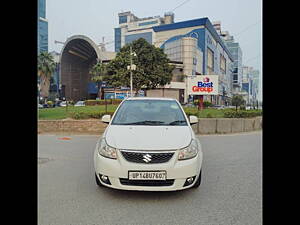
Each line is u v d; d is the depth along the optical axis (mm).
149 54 41688
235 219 3340
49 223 3219
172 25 87188
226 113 16328
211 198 4035
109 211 3545
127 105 5379
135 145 3840
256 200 3963
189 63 70688
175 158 3783
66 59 85875
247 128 14938
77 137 11570
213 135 12805
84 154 7582
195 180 3959
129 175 3711
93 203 3807
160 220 3295
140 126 4559
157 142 3912
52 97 75312
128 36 121000
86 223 3217
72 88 90375
